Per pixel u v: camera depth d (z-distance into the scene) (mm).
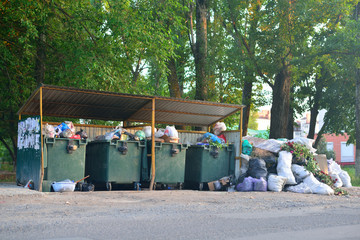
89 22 15773
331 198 9625
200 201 8031
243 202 8055
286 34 18328
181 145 11250
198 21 19797
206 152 11781
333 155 46344
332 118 29078
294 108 28250
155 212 6246
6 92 16234
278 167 11414
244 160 11766
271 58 19000
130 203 7477
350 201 9031
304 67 19188
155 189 11328
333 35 19734
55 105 11398
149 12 15570
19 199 7672
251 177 11141
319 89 28031
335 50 18922
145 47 15930
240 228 4941
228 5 20250
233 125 26266
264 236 4441
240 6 20094
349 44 18453
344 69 22703
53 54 16156
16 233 4414
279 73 19531
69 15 15688
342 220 5805
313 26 18938
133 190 10781
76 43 15414
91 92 10086
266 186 10969
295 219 5820
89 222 5180
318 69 24719
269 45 18594
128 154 10688
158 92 25156
